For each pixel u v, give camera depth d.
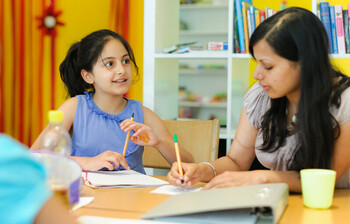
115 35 1.61
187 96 5.58
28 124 3.25
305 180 0.92
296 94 1.19
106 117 1.62
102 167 1.31
